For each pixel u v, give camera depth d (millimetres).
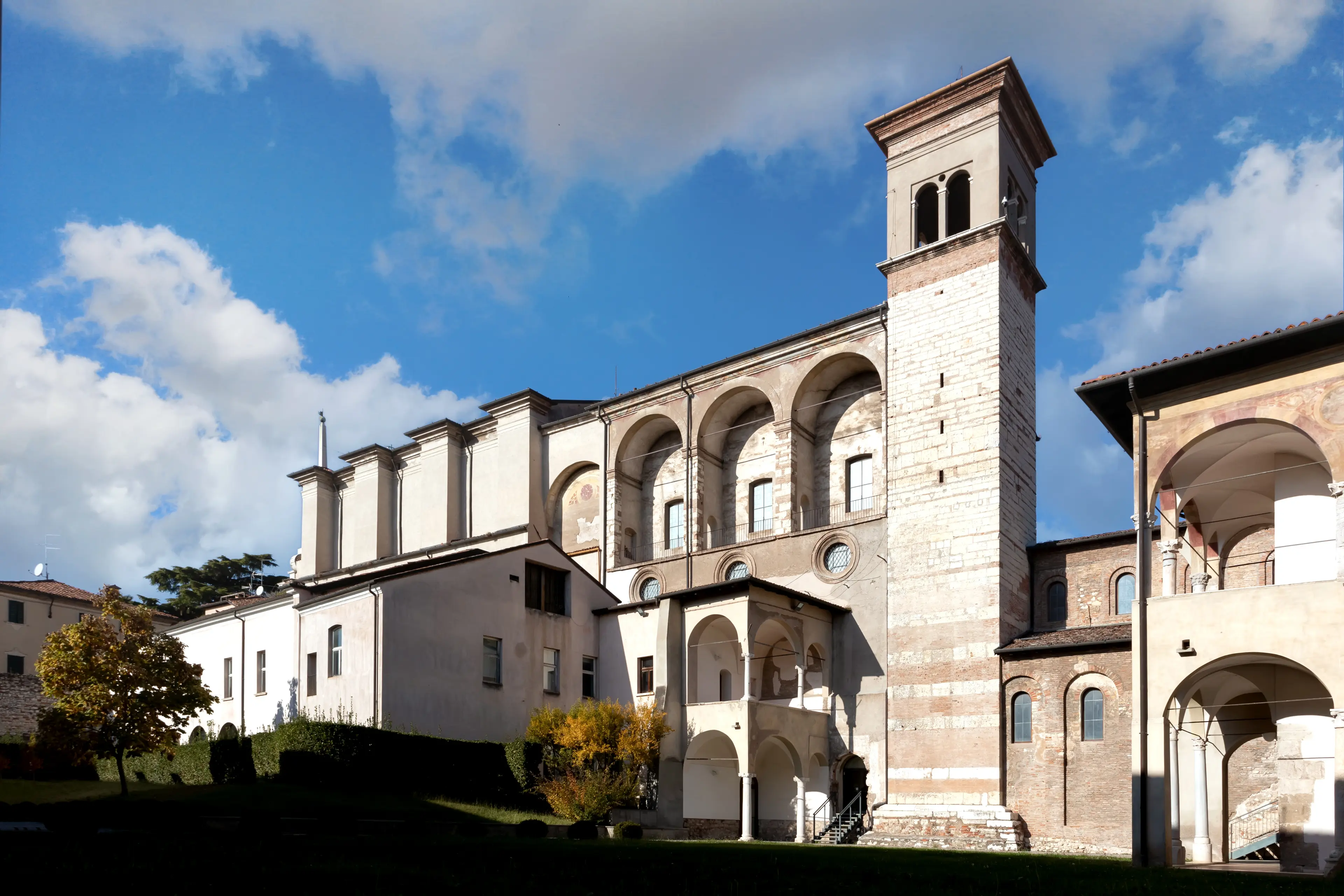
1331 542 29359
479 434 63406
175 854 18922
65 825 26406
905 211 49938
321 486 71938
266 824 29234
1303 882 21438
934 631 43969
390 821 31828
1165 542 31750
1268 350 27531
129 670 40000
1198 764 32156
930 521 45281
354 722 41875
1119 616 42312
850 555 47656
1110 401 30797
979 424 44875
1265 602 26672
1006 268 46781
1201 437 28672
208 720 52688
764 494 54062
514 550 47938
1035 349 49438
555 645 49031
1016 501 45188
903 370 47781
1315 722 29906
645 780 43219
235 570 99438
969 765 41688
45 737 39531
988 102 48250
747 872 20078
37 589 70500
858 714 45562
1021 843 39625
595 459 58031
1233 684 32125
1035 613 44812
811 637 46125
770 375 52656
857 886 18297
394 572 46906
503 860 20531
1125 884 20078
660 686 44656
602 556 56375
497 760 41500
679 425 55438
